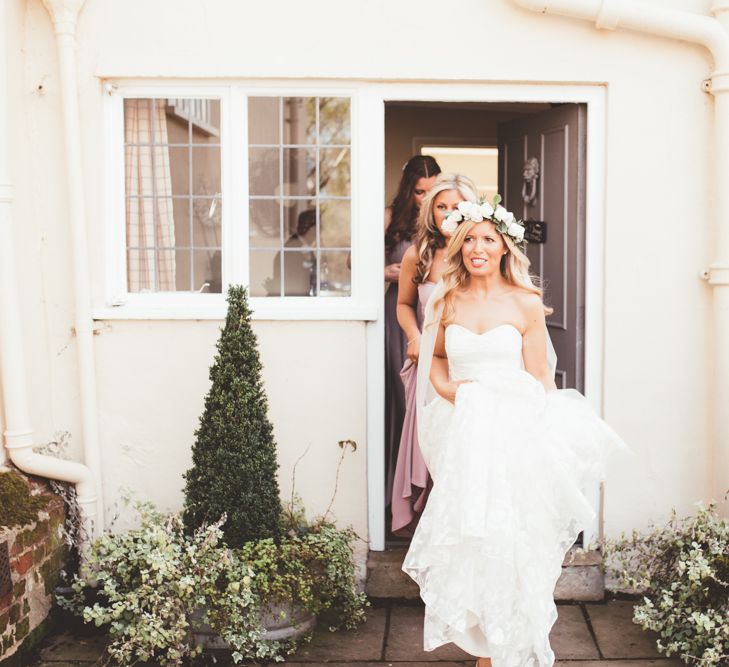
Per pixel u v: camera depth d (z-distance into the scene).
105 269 4.61
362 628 4.41
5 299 4.29
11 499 4.17
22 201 4.46
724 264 4.43
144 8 4.48
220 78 4.54
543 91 4.57
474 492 3.44
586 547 4.69
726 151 4.42
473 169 9.90
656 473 4.64
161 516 4.35
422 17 4.46
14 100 4.40
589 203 4.63
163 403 4.65
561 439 3.61
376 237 4.62
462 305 3.77
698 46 4.47
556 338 5.05
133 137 4.70
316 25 4.47
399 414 5.11
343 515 4.69
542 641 3.51
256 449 4.15
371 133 4.58
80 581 4.14
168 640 3.87
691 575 3.90
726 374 4.47
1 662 3.85
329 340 4.62
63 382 4.64
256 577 4.01
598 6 4.35
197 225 4.74
